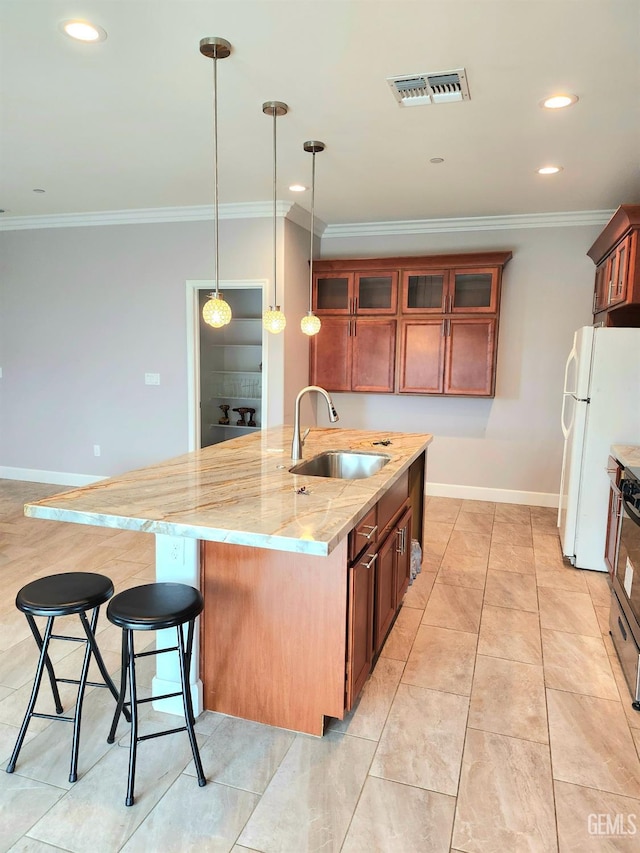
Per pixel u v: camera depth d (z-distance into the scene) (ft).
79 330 17.98
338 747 6.84
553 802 6.06
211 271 16.28
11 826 5.65
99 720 7.30
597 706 7.72
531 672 8.50
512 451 17.33
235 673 7.30
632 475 8.97
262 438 11.47
